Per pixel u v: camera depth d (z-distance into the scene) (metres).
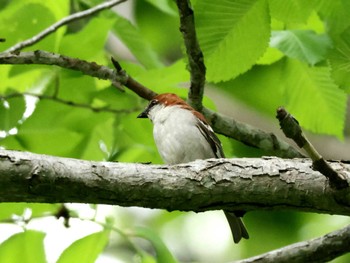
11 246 10.94
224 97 16.33
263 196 8.22
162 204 8.15
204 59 9.68
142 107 11.75
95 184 7.89
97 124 11.72
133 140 12.03
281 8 9.20
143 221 17.09
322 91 11.67
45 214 11.12
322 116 11.90
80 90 11.52
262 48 9.51
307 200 8.23
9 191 7.72
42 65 11.04
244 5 9.18
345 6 9.37
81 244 10.48
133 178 8.01
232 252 17.53
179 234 17.88
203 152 11.02
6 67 11.53
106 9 11.43
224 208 8.32
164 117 11.12
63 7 11.80
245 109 16.19
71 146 12.00
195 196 8.13
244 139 11.45
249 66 9.70
